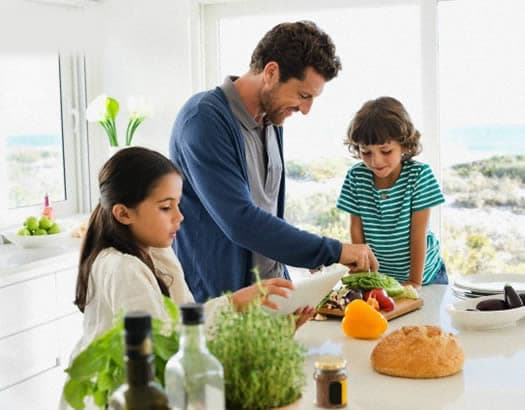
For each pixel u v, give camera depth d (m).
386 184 2.73
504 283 2.42
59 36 4.09
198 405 1.10
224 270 2.34
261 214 2.18
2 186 3.87
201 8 4.01
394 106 2.65
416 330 1.68
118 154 1.84
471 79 3.54
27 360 3.25
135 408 0.96
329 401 1.42
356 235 2.81
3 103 3.87
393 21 3.65
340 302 2.15
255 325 1.26
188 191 2.34
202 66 4.04
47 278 3.32
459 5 3.53
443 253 3.65
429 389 1.55
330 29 3.77
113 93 4.19
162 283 1.84
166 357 1.21
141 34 4.09
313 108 3.79
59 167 4.23
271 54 2.24
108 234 1.80
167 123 4.08
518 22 3.45
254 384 1.22
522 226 3.53
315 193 3.83
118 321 1.27
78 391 1.24
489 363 1.71
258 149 2.44
